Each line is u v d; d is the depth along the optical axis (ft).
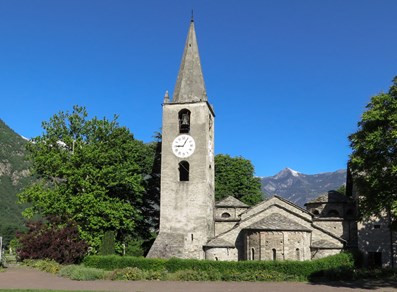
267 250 141.18
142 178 181.98
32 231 152.46
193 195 157.99
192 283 111.55
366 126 107.65
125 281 114.42
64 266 133.39
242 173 245.65
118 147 175.22
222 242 153.38
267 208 158.51
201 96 168.14
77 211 158.30
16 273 127.85
